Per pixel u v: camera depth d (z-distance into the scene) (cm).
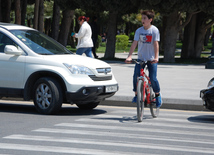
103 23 13662
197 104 2483
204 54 9225
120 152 1410
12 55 2242
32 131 1731
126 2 6016
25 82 2208
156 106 2136
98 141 1567
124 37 11569
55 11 8125
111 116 2177
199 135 1736
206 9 5650
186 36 7562
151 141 1592
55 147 1462
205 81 3581
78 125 1883
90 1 5988
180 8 5672
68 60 2188
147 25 1997
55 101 2139
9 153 1377
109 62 5906
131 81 3522
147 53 2030
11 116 2127
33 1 9219
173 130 1828
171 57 6234
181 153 1423
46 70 2155
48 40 2433
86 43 3575
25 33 2352
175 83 3412
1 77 2252
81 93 2114
